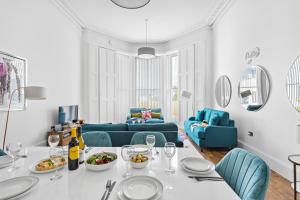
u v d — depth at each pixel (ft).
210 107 16.76
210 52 16.62
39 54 10.63
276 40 8.14
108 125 8.53
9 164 3.87
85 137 6.14
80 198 2.57
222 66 14.47
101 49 18.17
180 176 3.29
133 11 13.84
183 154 4.58
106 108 18.88
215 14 14.42
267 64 8.84
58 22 12.71
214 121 12.01
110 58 19.24
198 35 17.29
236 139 11.53
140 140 6.20
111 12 13.99
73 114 13.71
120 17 14.83
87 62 16.81
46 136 11.35
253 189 2.89
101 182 3.06
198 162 3.86
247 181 3.26
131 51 21.45
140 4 7.67
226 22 13.67
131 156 3.98
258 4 9.52
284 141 7.77
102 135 6.31
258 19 9.53
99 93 18.02
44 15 11.09
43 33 11.00
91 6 13.07
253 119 10.19
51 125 11.93
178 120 20.10
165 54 21.50
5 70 8.13
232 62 12.71
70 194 2.68
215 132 11.46
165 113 21.83
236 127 12.23
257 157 3.41
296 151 7.13
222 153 11.39
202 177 3.21
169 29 17.43
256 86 9.74
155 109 20.04
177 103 20.74
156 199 2.46
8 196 2.48
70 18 14.17
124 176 3.28
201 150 11.75
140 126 8.46
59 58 12.87
